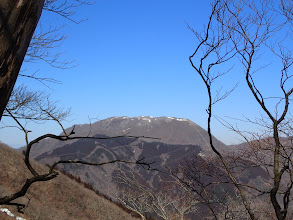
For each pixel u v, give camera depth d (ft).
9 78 3.91
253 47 9.05
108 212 92.02
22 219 52.60
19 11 3.91
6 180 88.28
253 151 12.64
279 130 13.08
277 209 8.59
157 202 16.58
